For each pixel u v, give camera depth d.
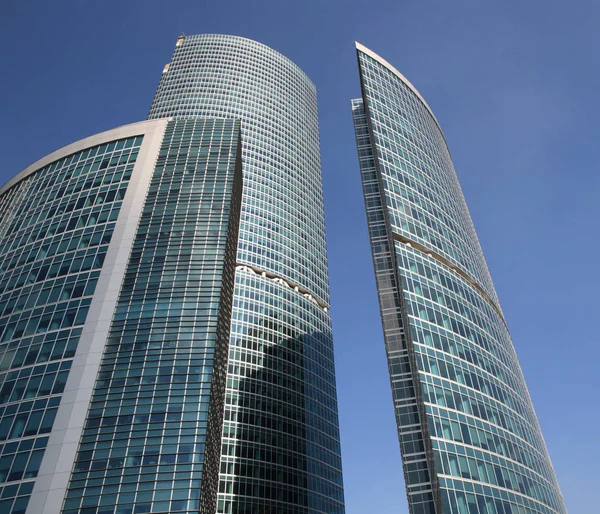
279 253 149.62
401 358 87.19
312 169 189.88
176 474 53.00
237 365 118.81
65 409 57.91
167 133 94.38
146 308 67.00
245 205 152.75
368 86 133.00
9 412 59.41
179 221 77.69
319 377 136.12
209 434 58.75
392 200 108.06
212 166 86.88
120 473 52.78
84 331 65.12
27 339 66.56
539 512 80.38
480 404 85.62
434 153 135.62
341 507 121.62
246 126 177.62
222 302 70.75
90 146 94.56
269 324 131.62
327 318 154.25
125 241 75.38
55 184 90.31
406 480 75.06
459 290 103.62
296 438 118.31
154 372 60.81
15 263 78.81
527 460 87.19
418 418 80.00
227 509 98.94
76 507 50.44
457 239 117.19
